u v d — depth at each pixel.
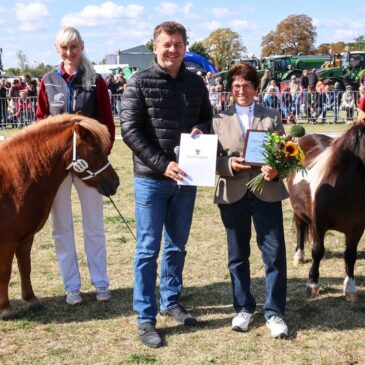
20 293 4.87
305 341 3.89
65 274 4.58
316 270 4.71
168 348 3.79
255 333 4.01
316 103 19.25
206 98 4.01
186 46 3.71
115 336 4.01
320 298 4.71
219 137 3.87
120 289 4.96
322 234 4.59
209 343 3.86
